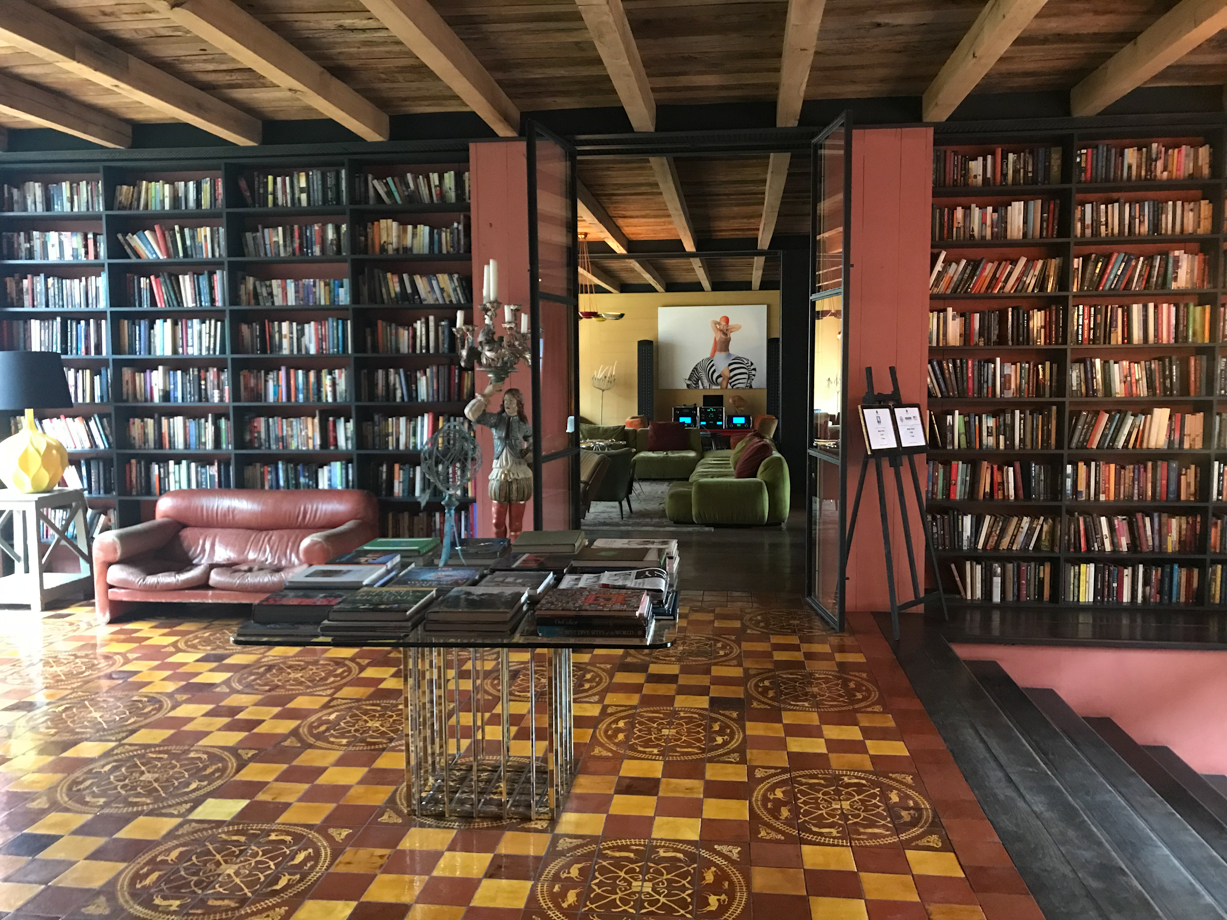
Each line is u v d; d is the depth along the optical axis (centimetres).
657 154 613
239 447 650
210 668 476
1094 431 580
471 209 600
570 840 294
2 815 312
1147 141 575
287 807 318
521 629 277
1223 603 575
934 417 588
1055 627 534
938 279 580
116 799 324
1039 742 391
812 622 559
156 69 511
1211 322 562
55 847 290
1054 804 319
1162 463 577
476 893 263
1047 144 585
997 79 536
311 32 458
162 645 518
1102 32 460
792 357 1128
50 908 256
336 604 279
